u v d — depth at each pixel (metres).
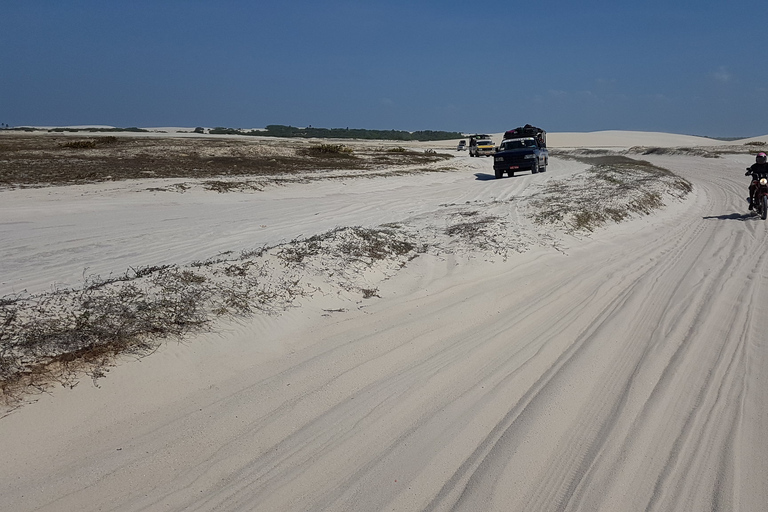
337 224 15.05
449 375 5.59
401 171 34.84
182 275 7.23
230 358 5.60
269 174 28.98
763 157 15.71
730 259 10.80
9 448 3.99
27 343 4.90
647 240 12.98
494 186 26.84
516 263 10.05
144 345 5.34
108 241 12.12
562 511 3.66
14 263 9.97
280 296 7.06
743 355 6.17
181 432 4.41
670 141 113.56
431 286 8.41
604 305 7.91
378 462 4.15
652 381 5.51
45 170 25.58
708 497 3.81
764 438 4.53
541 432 4.55
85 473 3.88
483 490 3.83
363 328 6.68
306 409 4.86
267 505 3.67
